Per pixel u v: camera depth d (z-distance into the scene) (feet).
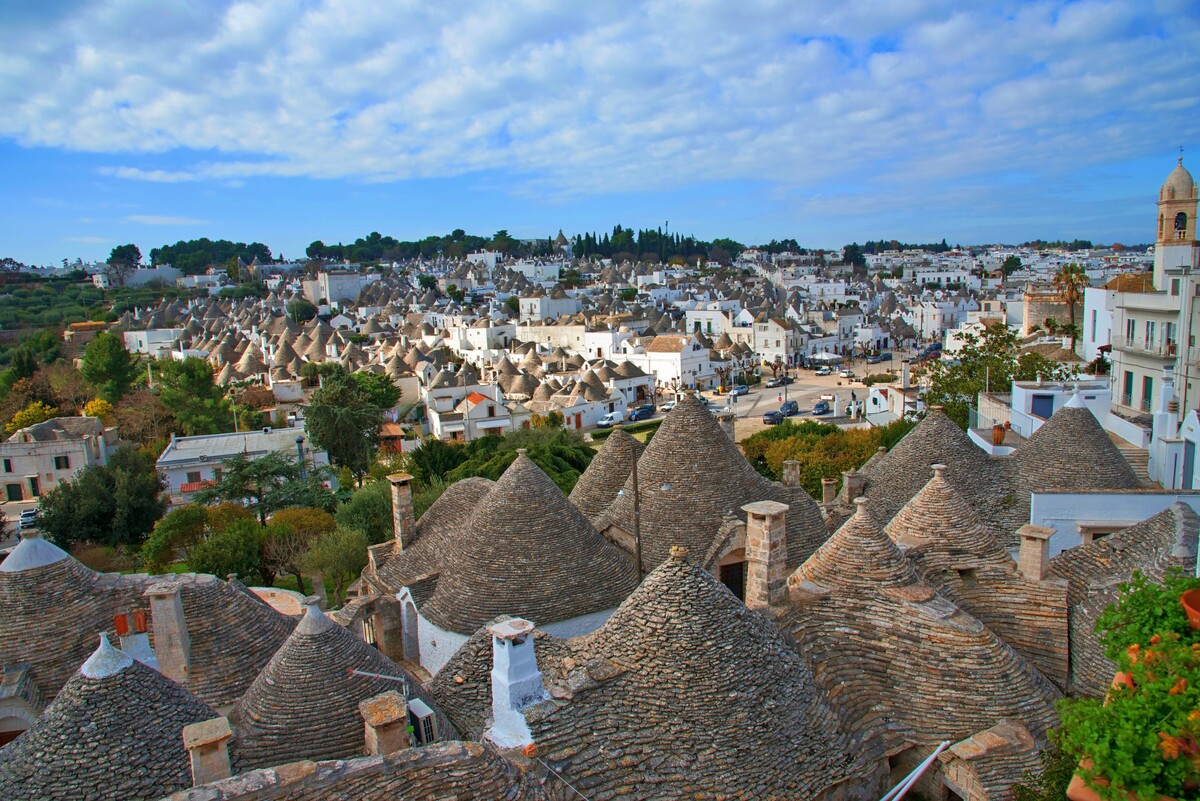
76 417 267.39
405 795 38.96
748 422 338.54
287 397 357.82
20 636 72.08
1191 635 36.50
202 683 70.69
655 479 93.66
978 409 170.40
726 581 89.25
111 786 49.14
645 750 50.14
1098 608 65.00
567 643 62.59
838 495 121.29
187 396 295.48
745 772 50.70
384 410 325.83
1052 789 48.19
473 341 512.22
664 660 53.72
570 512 85.87
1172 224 191.93
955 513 72.59
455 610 81.30
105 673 52.49
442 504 102.63
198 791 36.78
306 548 147.23
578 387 356.18
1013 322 363.15
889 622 62.13
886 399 272.31
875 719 58.54
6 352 436.76
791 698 55.01
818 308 624.18
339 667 58.70
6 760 50.60
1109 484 93.45
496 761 41.68
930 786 57.77
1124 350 178.29
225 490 185.06
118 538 181.78
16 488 231.71
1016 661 60.13
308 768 38.32
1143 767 30.58
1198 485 98.99
